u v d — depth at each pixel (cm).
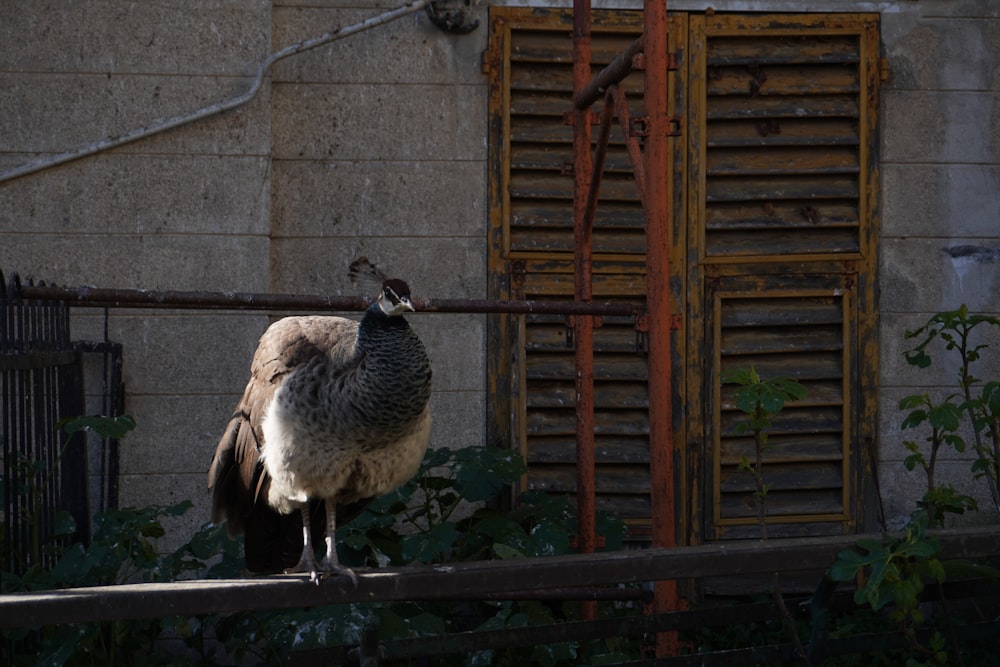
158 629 471
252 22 537
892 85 575
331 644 429
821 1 571
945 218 578
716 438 569
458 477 501
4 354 370
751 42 571
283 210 556
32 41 527
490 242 565
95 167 530
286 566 386
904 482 575
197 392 539
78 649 457
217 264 537
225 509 378
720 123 572
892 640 384
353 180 560
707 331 572
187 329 537
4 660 423
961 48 576
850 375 575
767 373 574
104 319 530
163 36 532
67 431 428
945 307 579
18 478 452
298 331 354
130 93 531
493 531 504
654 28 397
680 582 555
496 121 563
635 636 521
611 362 571
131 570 510
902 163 576
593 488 482
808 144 572
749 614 396
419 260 564
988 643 477
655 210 405
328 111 557
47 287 407
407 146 561
